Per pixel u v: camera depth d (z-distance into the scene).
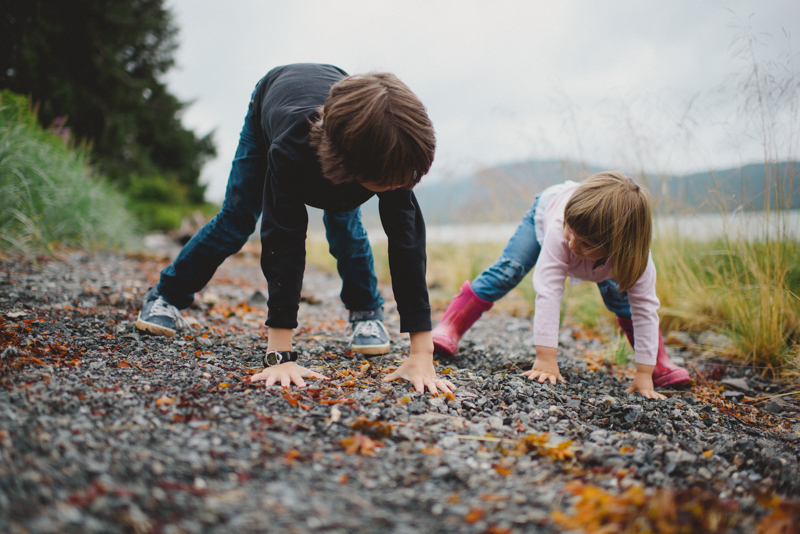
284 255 1.61
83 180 5.18
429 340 1.75
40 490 0.86
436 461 1.15
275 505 0.91
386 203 1.69
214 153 18.58
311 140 1.43
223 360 1.82
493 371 2.16
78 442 1.03
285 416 1.30
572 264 2.03
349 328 2.49
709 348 2.81
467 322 2.38
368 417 1.34
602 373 2.31
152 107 15.63
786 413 2.00
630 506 0.95
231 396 1.39
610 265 1.96
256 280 4.93
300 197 1.58
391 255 1.71
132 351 1.79
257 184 1.92
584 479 1.12
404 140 1.27
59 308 2.28
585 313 3.48
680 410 1.77
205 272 2.08
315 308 3.71
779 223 2.55
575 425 1.47
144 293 2.92
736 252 2.85
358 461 1.12
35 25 9.59
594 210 1.75
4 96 4.34
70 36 10.95
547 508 0.97
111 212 5.86
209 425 1.20
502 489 1.05
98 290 2.80
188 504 0.88
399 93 1.31
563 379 2.02
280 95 1.65
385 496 0.98
